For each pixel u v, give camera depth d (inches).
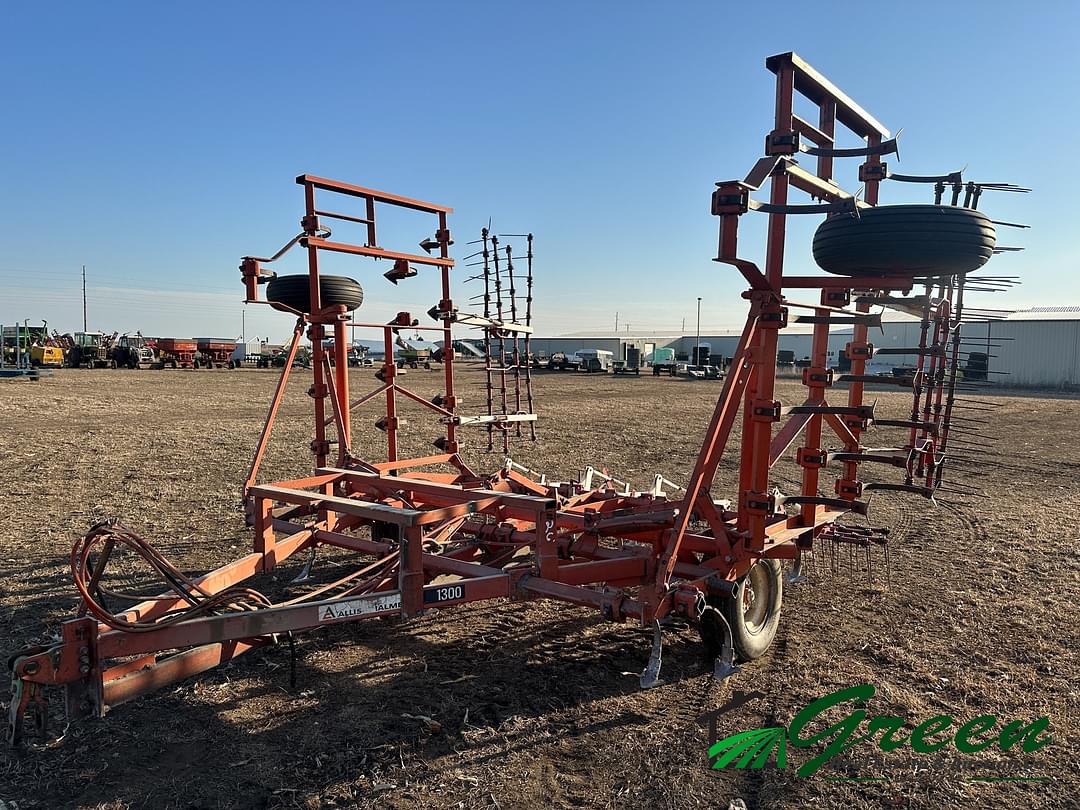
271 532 191.6
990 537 301.6
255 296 241.4
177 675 135.9
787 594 233.8
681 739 146.2
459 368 2272.4
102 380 1432.1
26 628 197.5
